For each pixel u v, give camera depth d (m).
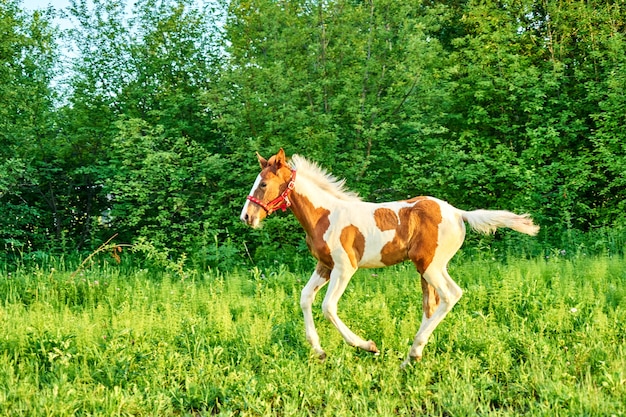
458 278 9.38
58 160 14.11
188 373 5.55
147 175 12.62
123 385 5.36
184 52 14.95
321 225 6.13
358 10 13.30
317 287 6.21
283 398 5.12
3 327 6.43
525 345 5.96
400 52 13.42
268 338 6.38
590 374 5.37
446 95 13.31
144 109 14.93
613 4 15.16
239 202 12.72
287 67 13.48
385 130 12.27
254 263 12.59
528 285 8.10
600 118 14.17
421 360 5.84
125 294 8.80
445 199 13.70
